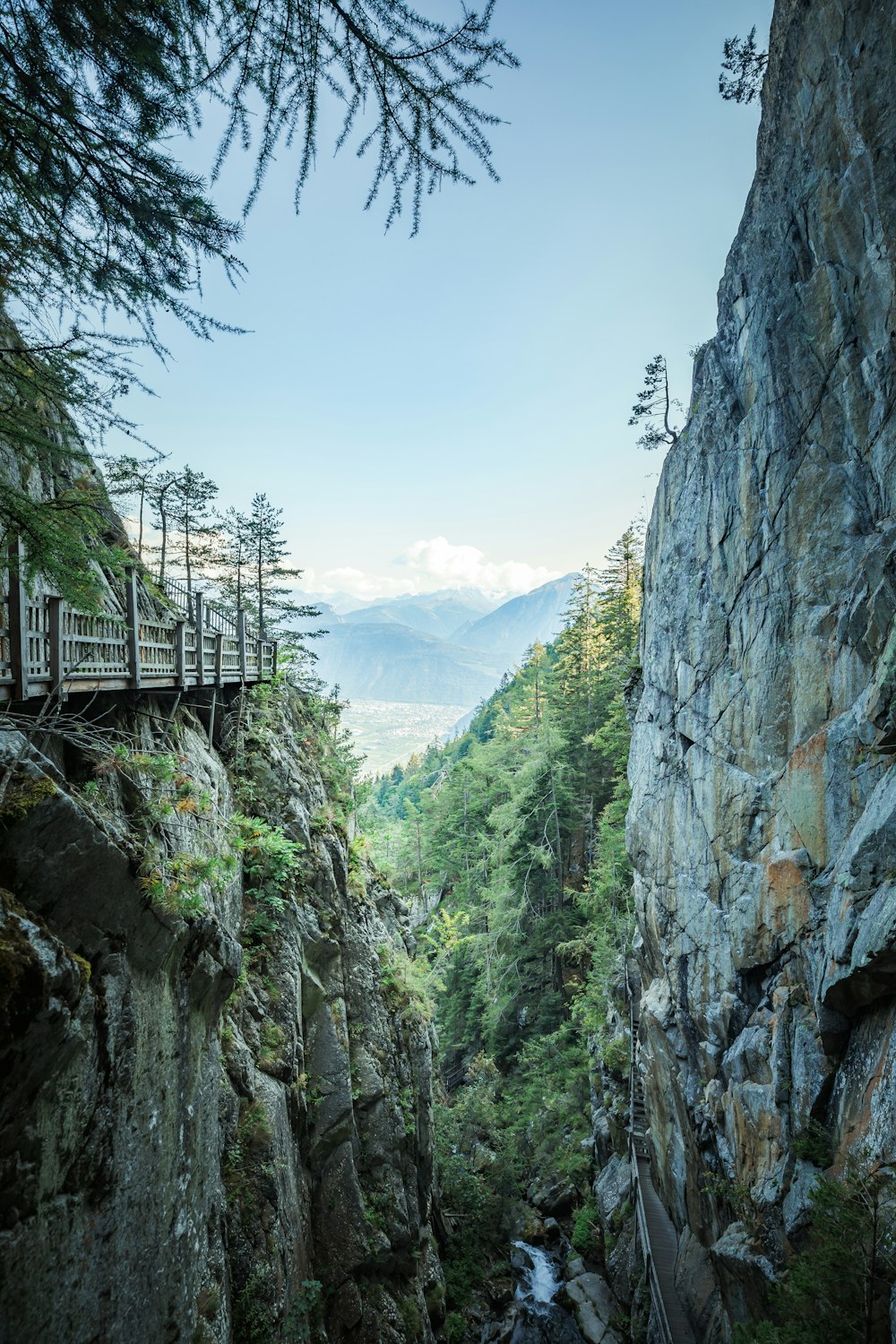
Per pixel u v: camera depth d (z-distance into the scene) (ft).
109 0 10.84
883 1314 27.43
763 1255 40.63
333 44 12.15
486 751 187.73
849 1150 35.45
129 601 31.50
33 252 13.98
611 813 114.93
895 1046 33.91
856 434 44.42
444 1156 81.76
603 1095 89.86
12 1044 15.78
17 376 14.67
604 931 106.63
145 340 15.01
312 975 50.88
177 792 33.06
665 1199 66.80
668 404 106.32
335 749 98.32
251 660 63.98
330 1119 47.29
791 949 47.42
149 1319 22.70
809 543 48.26
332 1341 40.96
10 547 16.44
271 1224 35.24
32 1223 17.07
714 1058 56.59
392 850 187.93
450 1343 57.41
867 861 37.01
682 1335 50.75
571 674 150.92
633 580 140.26
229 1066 37.60
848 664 43.70
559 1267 75.66
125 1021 22.24
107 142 12.62
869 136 41.19
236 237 13.76
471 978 133.39
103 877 21.33
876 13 39.68
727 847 57.26
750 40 66.64
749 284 58.29
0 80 12.03
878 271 41.39
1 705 23.04
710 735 61.82
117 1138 21.45
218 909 38.63
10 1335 16.12
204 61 12.18
